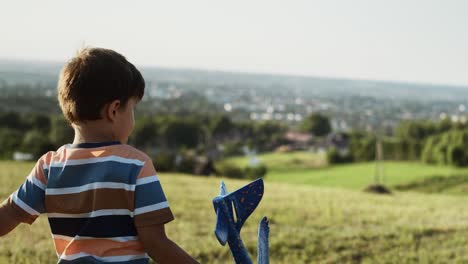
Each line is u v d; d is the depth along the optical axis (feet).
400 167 209.15
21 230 22.94
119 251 5.86
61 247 6.10
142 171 5.92
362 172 201.98
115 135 6.13
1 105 376.68
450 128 342.23
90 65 5.92
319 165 250.37
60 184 6.02
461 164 202.39
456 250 26.30
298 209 38.47
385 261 23.62
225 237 5.89
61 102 6.10
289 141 371.97
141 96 6.32
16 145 195.42
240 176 208.23
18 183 39.81
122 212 5.86
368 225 32.89
